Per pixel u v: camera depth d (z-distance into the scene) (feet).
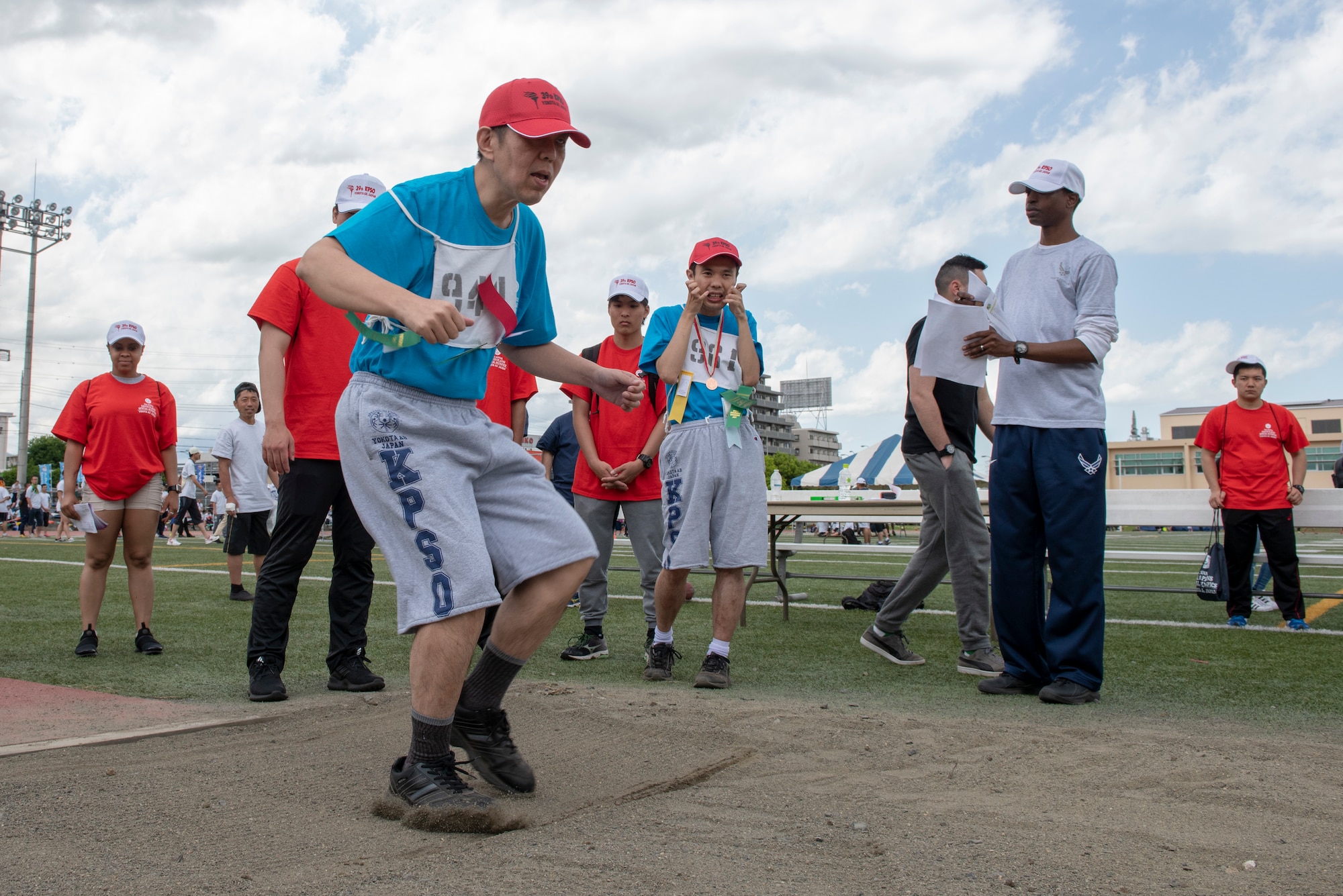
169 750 8.84
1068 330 12.89
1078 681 11.99
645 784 7.73
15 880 5.50
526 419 16.47
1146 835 6.52
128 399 15.70
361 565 12.76
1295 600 20.31
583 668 15.05
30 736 9.20
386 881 5.52
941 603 25.67
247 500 24.59
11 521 93.56
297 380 12.40
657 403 16.29
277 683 11.76
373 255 6.82
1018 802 7.32
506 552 7.42
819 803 7.28
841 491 23.21
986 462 20.24
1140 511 22.76
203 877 5.59
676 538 13.48
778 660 15.69
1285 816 7.00
